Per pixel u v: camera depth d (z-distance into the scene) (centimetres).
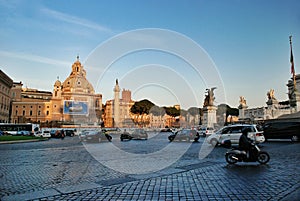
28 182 886
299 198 668
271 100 5616
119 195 711
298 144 2408
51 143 3216
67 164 1285
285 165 1172
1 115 10106
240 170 1067
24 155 1734
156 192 738
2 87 10200
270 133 2878
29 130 6197
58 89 11738
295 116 4284
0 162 1376
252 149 1209
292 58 4756
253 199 666
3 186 831
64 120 8738
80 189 775
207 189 766
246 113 6406
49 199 683
